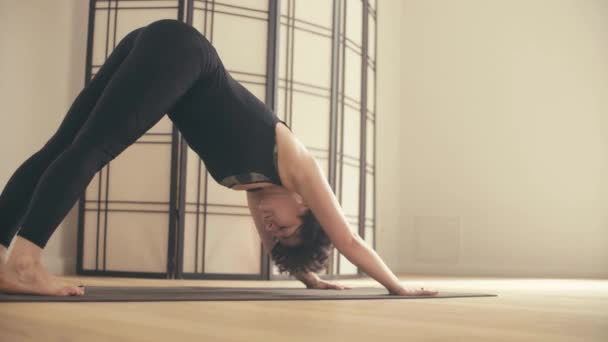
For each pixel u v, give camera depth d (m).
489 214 6.35
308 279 2.61
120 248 4.19
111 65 2.03
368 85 5.41
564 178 6.03
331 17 4.82
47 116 4.23
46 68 4.24
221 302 1.80
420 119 6.84
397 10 7.04
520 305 2.04
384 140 6.71
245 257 4.24
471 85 6.59
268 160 1.99
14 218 1.90
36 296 1.69
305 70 4.64
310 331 1.12
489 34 6.54
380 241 6.57
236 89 2.04
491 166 6.39
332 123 4.75
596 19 6.04
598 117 5.95
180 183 4.14
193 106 1.98
